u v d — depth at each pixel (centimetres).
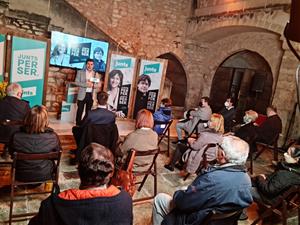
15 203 246
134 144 262
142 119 269
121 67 545
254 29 640
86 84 468
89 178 119
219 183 164
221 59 817
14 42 452
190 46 852
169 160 411
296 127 563
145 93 574
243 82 748
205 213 166
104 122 308
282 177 237
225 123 536
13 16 524
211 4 734
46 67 488
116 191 123
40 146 222
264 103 679
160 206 206
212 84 859
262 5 588
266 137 430
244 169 174
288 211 256
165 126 440
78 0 692
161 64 574
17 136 218
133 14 760
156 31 799
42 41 475
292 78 560
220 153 178
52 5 552
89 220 111
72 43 574
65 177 309
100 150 125
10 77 461
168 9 798
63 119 508
